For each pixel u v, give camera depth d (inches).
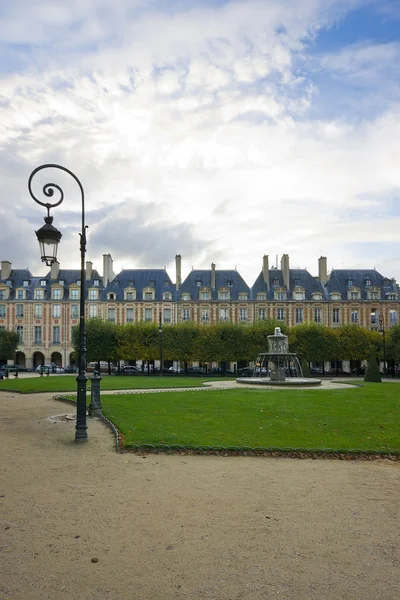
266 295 3051.2
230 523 275.3
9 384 1326.3
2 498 320.5
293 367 1942.7
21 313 3080.7
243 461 429.4
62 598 195.2
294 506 306.8
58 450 470.6
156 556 232.7
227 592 200.1
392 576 214.8
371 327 3021.7
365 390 1023.6
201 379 1708.9
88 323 2487.7
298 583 207.9
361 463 426.9
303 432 530.9
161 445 463.8
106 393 1030.4
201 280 3134.8
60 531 262.8
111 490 338.0
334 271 3186.5
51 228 502.3
